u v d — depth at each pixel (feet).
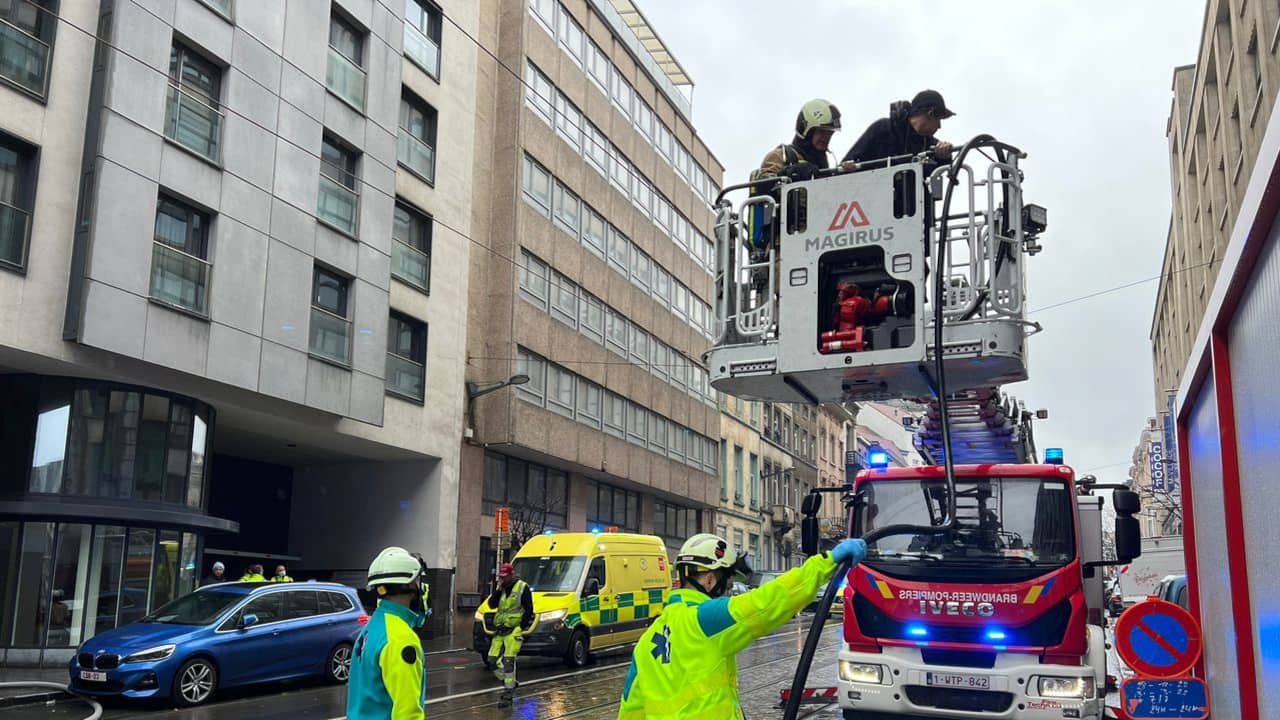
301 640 49.49
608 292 116.67
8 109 54.29
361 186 78.54
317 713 42.29
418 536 87.66
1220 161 103.30
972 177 26.04
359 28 80.33
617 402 116.98
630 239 123.85
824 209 27.09
